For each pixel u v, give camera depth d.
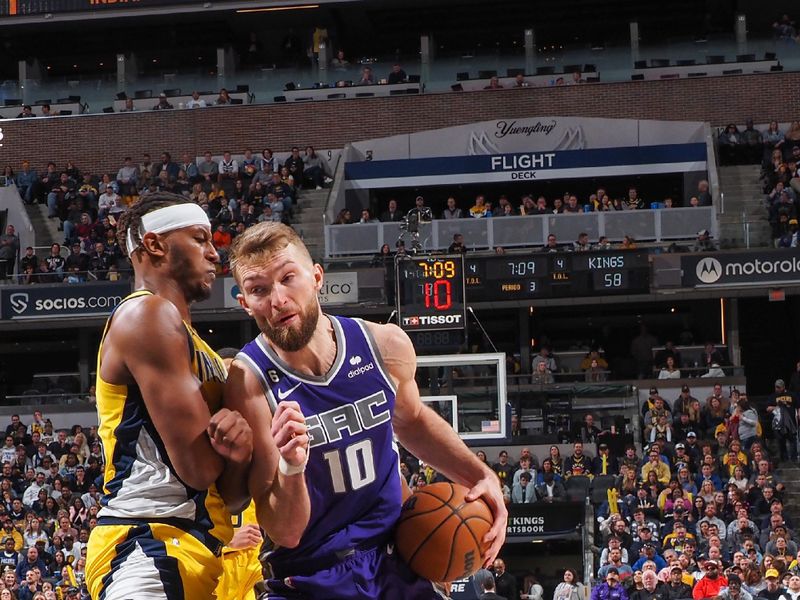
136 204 4.52
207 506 4.37
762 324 32.94
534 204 30.89
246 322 31.31
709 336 31.19
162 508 4.28
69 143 36.91
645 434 23.98
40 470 23.56
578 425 25.23
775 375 32.72
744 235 30.47
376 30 44.38
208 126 36.47
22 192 34.94
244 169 34.22
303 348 4.18
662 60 36.44
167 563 4.23
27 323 29.28
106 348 4.26
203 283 4.53
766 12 42.00
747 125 33.50
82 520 21.75
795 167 31.17
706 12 42.72
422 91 36.78
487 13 43.09
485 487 4.54
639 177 33.81
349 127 35.97
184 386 4.15
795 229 28.30
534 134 33.88
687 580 16.45
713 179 30.70
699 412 24.59
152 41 45.09
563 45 41.31
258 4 39.94
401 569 4.40
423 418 4.62
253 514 5.32
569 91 35.34
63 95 38.62
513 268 26.69
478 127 34.19
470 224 29.41
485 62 37.44
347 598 4.26
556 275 26.56
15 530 21.12
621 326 32.38
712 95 34.91
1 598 18.31
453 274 20.62
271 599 4.30
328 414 4.21
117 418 4.27
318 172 34.34
